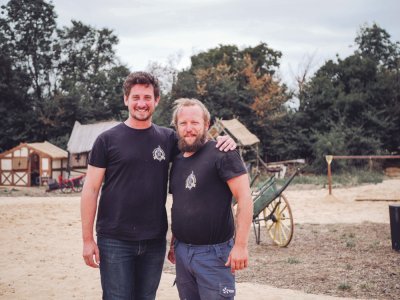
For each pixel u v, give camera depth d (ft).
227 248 12.89
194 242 12.82
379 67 152.05
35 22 158.10
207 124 13.32
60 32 163.84
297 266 27.81
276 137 132.16
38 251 33.24
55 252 32.89
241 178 12.52
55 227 44.37
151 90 13.61
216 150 12.74
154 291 14.21
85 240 13.33
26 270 27.50
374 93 137.49
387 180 100.63
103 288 13.69
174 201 13.19
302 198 67.62
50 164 105.81
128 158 13.28
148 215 13.50
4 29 155.53
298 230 40.81
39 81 160.56
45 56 159.02
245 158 116.78
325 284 23.84
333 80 148.15
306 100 138.10
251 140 101.09
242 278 25.35
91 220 13.39
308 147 129.90
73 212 55.42
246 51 166.09
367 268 26.78
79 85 152.15
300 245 34.22
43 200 70.44
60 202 66.80
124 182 13.34
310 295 21.72
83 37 167.02
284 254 31.40
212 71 137.69
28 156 106.22
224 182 12.78
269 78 138.62
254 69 151.33
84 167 112.37
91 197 13.38
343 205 58.90
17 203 65.16
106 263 13.52
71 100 139.74
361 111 134.00
